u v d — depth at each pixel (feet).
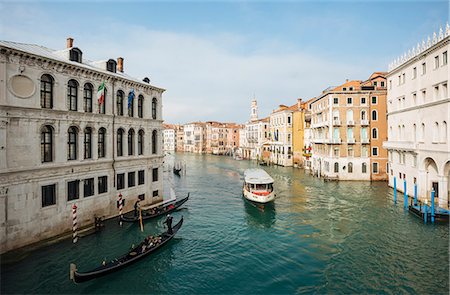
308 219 74.69
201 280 45.21
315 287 43.04
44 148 53.98
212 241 60.44
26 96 50.11
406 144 91.50
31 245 51.24
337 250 55.31
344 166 126.72
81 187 60.70
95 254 51.37
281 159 200.64
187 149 401.29
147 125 80.07
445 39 70.64
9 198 47.96
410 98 90.74
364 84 141.49
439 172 74.84
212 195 106.93
